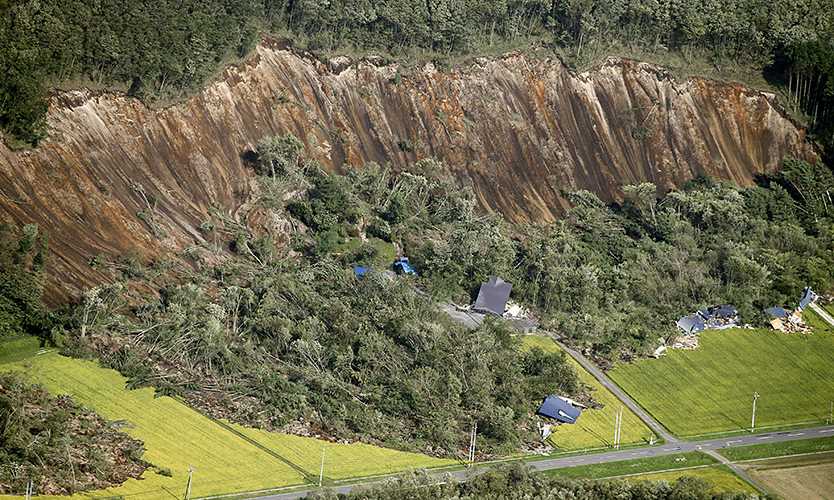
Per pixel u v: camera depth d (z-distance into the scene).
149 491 135.88
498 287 187.00
